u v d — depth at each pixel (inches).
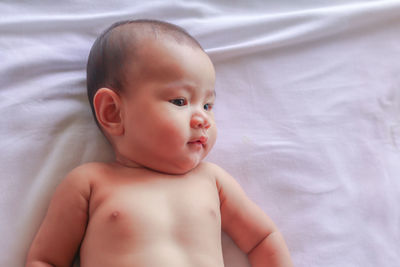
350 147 38.6
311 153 37.7
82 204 29.2
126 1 37.2
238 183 35.8
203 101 30.1
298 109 38.9
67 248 28.9
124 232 27.4
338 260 35.1
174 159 29.3
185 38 30.6
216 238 29.6
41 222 30.8
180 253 27.7
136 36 29.9
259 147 37.0
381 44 41.7
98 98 29.5
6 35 33.6
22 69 33.1
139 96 28.5
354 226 36.3
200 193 30.4
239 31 39.0
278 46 39.8
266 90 38.9
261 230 32.2
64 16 35.1
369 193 37.4
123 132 29.7
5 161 31.3
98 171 30.3
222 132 36.9
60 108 33.2
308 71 40.1
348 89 40.1
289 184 36.5
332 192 37.0
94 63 31.1
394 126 39.9
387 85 40.8
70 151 32.8
